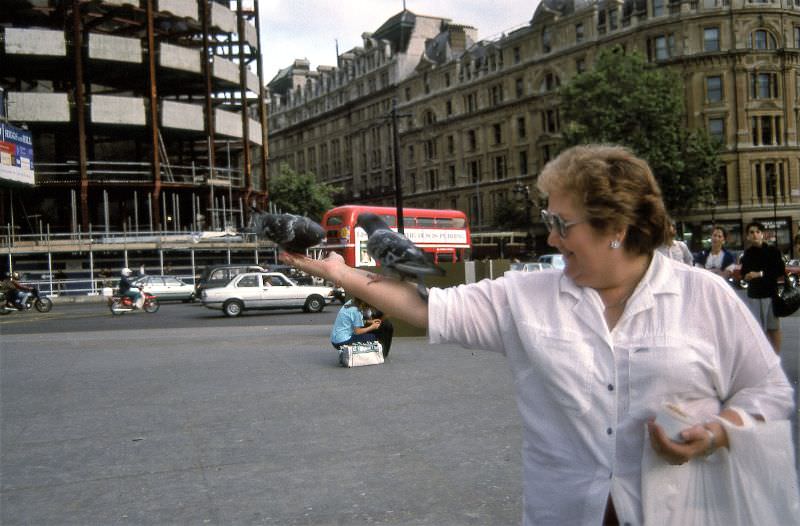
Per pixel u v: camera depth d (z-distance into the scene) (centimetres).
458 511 400
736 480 161
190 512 413
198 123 4109
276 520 396
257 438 581
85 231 3703
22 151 3061
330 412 673
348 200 9062
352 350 970
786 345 957
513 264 2952
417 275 178
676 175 4244
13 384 911
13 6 3834
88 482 477
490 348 189
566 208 172
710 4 5225
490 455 509
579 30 5978
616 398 168
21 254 3694
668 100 4312
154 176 3875
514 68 6494
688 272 176
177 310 2755
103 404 755
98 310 2902
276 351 1198
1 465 522
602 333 170
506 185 6619
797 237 1076
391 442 554
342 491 441
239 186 4325
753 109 5216
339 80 9431
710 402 171
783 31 5241
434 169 7606
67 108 3728
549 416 179
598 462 169
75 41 3675
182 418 670
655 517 162
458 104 7231
